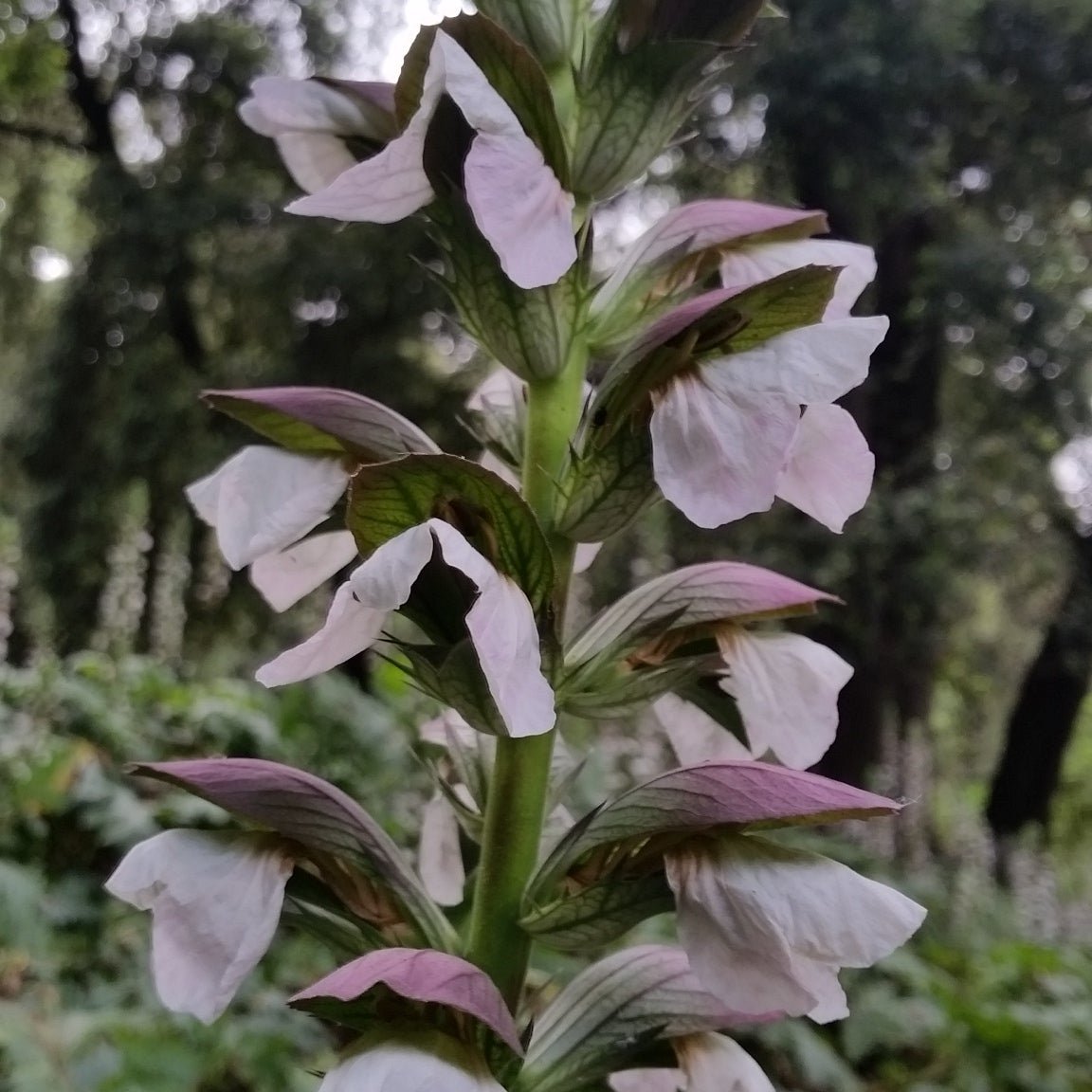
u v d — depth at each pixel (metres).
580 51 1.36
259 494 1.24
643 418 1.17
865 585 7.77
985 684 12.86
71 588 10.70
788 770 1.14
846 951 1.06
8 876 3.21
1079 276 8.41
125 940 3.53
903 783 8.27
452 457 1.04
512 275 1.04
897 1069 4.61
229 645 10.83
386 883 1.20
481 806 1.34
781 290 1.12
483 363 10.53
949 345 8.46
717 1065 1.29
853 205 7.86
